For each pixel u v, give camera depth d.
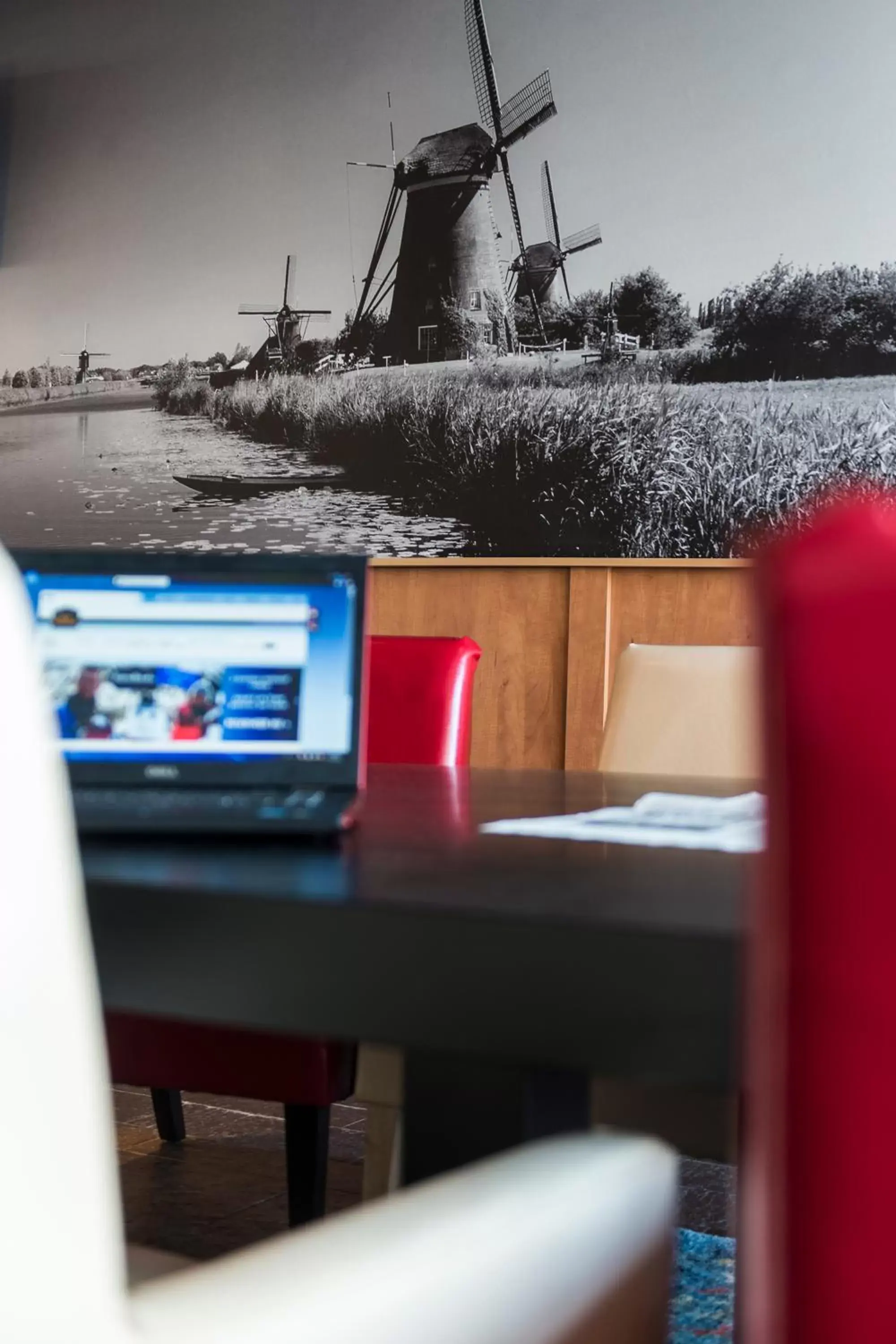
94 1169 0.45
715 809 1.18
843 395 3.53
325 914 0.66
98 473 4.35
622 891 0.70
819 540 0.32
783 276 3.59
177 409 4.27
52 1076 0.43
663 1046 0.59
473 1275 0.56
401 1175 0.74
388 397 4.00
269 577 1.03
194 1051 1.48
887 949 0.33
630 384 3.73
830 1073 0.34
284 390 4.14
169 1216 1.98
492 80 3.92
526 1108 0.71
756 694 0.34
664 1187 0.69
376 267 4.05
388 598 3.95
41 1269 0.43
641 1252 0.67
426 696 2.06
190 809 0.92
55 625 1.01
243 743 1.01
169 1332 0.47
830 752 0.32
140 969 0.71
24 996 0.42
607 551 3.73
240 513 4.18
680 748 1.95
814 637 0.32
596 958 0.60
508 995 0.62
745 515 3.60
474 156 3.93
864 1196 0.34
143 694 1.01
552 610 3.77
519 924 0.62
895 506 0.34
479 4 3.93
